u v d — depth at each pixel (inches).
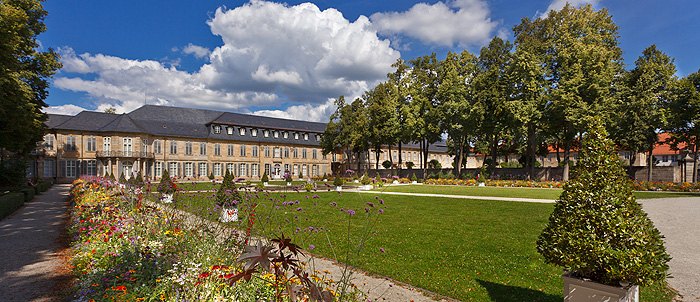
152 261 215.2
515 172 1690.5
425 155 1925.4
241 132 2456.9
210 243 253.1
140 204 392.2
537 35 1582.2
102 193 559.5
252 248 118.6
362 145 2076.8
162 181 566.9
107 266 220.2
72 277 261.6
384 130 1871.3
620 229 155.8
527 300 219.5
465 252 338.3
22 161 1138.7
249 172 2465.6
